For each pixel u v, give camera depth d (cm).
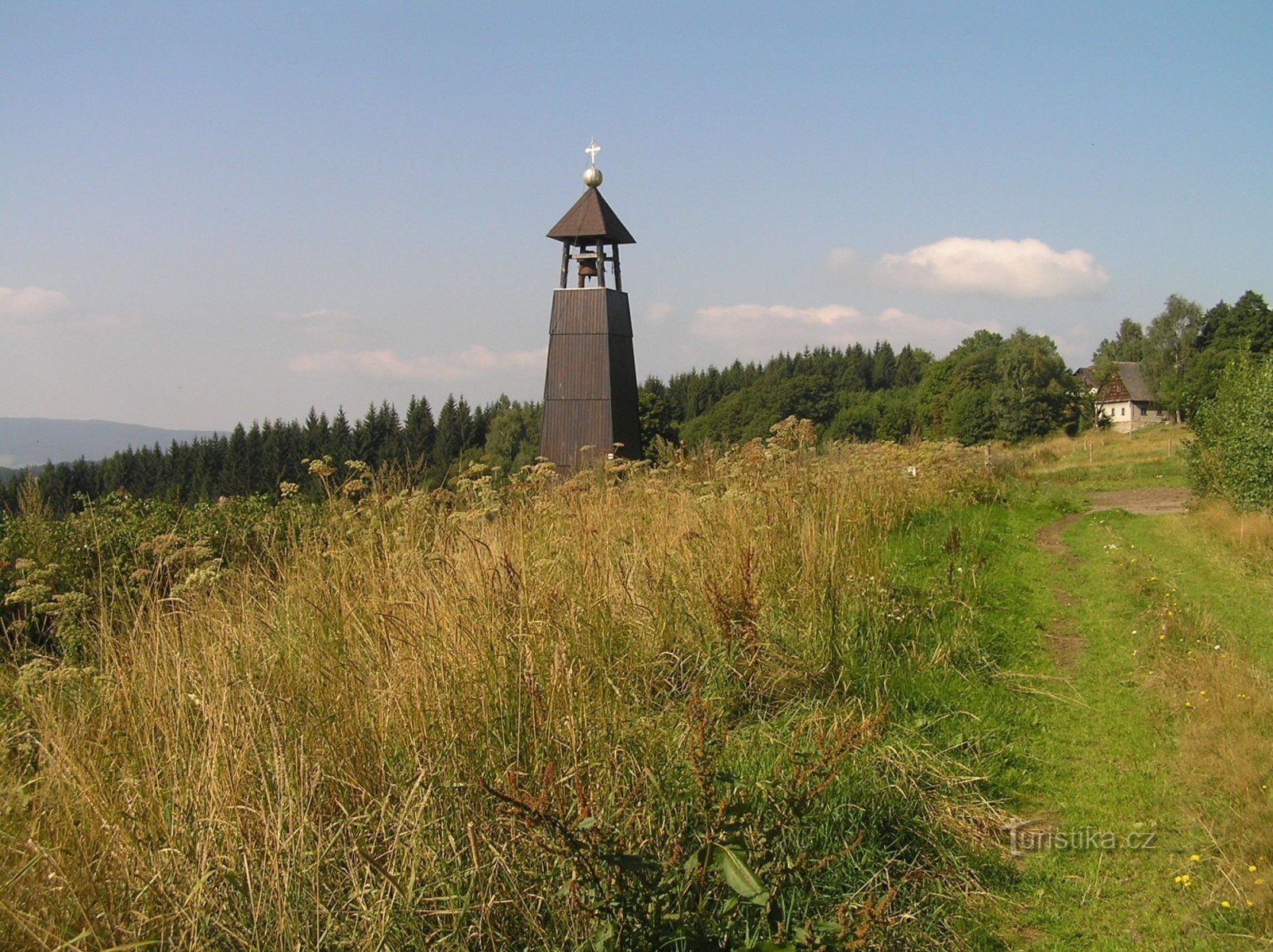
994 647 792
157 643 450
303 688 435
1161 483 2566
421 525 700
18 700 440
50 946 300
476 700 439
